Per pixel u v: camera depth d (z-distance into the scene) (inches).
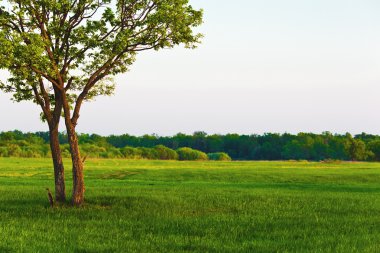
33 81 997.8
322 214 1024.2
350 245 682.2
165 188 1647.4
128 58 1155.3
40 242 682.2
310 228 834.2
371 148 7819.9
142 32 1045.2
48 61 940.6
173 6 1022.4
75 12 1047.0
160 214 973.2
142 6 1039.6
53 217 914.7
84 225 835.4
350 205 1182.9
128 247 660.7
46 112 1069.1
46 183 1859.0
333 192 1605.6
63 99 1034.7
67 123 1043.9
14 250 633.6
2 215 928.3
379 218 967.6
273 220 920.3
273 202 1221.1
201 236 757.9
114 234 757.9
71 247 655.8
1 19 983.0
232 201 1212.5
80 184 1052.5
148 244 679.7
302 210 1079.6
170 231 784.9
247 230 800.3
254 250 652.7
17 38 915.4
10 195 1291.8
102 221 870.4
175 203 1144.2
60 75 1038.4
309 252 635.5
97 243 685.3
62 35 1049.5
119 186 1739.7
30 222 852.6
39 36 940.6
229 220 904.3
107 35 1071.0
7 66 913.5
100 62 1077.8
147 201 1163.3
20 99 1108.5
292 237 751.7
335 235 762.8
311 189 1758.1
